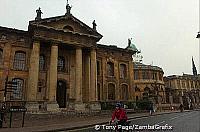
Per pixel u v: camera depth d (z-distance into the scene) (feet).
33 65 114.11
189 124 65.62
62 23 128.16
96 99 128.36
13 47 122.52
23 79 121.19
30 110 105.60
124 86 162.91
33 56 115.14
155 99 199.00
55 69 118.52
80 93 122.42
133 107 151.53
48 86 121.90
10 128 61.26
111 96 155.02
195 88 298.35
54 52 120.26
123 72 165.78
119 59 163.94
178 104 227.61
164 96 225.15
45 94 122.83
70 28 131.03
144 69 222.07
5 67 117.91
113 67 160.35
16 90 118.11
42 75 124.88
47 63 127.75
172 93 266.98
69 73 133.69
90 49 134.10
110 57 159.22
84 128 63.31
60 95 129.29
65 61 134.72
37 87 114.62
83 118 98.58
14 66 121.49
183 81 289.33
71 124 71.61
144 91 216.13
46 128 60.34
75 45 127.95
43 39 118.52
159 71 229.86
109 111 122.01
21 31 124.67
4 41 120.57
